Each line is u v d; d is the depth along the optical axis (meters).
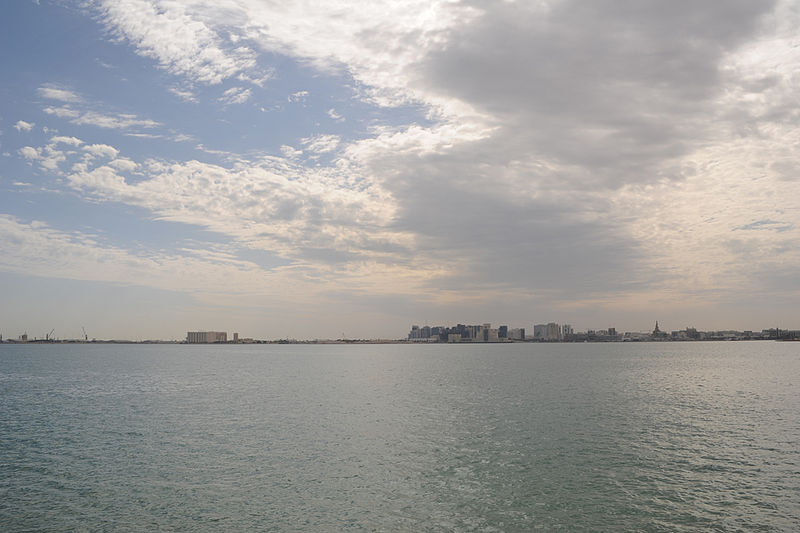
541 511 28.73
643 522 27.20
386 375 128.25
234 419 58.06
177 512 28.47
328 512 28.47
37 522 27.14
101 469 36.75
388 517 27.81
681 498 30.75
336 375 128.88
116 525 26.72
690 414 61.06
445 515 28.12
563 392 85.75
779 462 38.59
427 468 37.00
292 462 38.56
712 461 38.97
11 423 56.00
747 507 29.34
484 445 44.19
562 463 38.41
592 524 26.98
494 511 28.69
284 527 26.41
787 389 89.31
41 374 134.00
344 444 44.59
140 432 50.28
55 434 49.47
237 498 30.69
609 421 56.22
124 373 137.75
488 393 84.75
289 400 76.00
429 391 88.31
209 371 146.00
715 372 131.25
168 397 80.44
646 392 85.25
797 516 28.00
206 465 37.75
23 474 35.56
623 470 36.47
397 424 54.47
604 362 190.00
